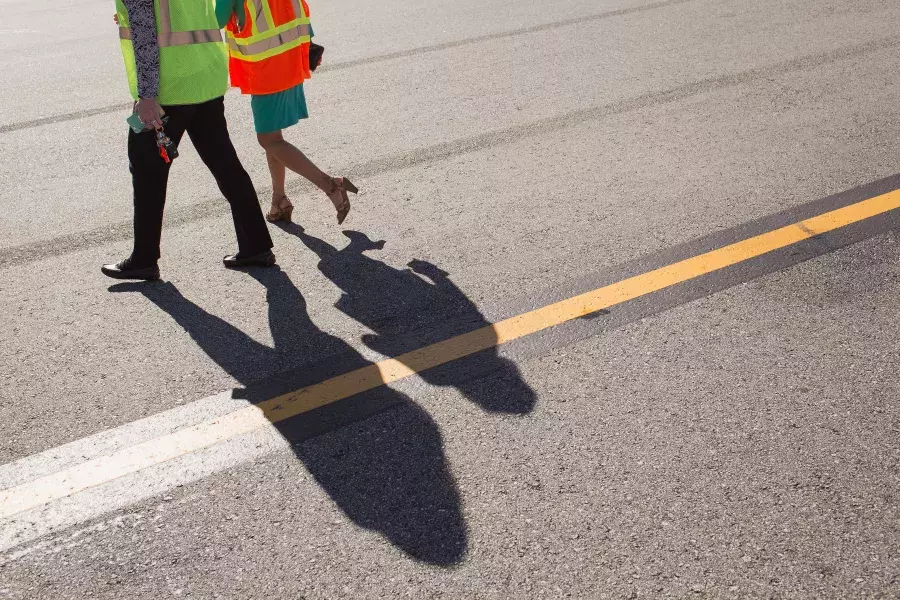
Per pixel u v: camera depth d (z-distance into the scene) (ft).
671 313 12.23
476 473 9.48
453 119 20.68
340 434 10.25
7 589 8.38
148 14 12.10
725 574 8.02
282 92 14.39
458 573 8.24
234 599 8.13
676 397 10.46
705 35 26.35
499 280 13.48
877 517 8.54
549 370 11.17
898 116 19.03
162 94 12.76
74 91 25.09
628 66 23.84
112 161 19.57
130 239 15.69
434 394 10.87
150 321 12.94
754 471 9.21
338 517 9.01
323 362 11.71
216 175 13.73
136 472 9.83
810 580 7.91
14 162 19.80
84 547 8.84
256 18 13.78
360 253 14.66
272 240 15.33
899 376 10.59
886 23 26.27
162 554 8.70
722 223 14.78
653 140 18.60
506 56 25.62
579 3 31.63
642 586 7.95
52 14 37.40
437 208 16.11
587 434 9.94
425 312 12.76
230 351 12.09
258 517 9.08
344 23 31.24
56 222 16.53
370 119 21.07
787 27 26.58
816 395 10.34
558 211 15.64
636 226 14.87
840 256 13.44
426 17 31.27
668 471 9.29
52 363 12.00
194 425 10.58
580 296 12.86
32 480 9.82
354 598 8.06
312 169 14.75
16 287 14.17
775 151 17.60
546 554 8.37
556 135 19.26
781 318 11.93
